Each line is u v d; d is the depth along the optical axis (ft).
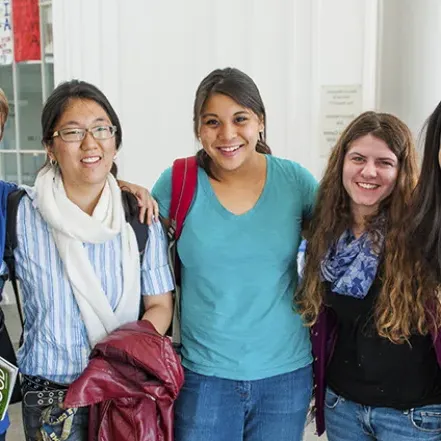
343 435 5.50
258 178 5.72
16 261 5.13
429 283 4.84
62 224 4.95
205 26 10.02
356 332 5.24
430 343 5.03
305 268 5.50
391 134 5.02
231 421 5.57
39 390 5.12
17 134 11.27
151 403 5.05
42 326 5.08
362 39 9.32
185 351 5.67
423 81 9.20
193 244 5.50
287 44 9.70
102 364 4.86
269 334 5.49
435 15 9.04
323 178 5.47
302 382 5.69
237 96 5.30
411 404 5.07
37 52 11.02
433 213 4.78
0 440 5.21
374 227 5.15
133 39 10.27
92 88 5.11
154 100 10.36
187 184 5.65
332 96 9.57
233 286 5.46
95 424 5.02
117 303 5.24
